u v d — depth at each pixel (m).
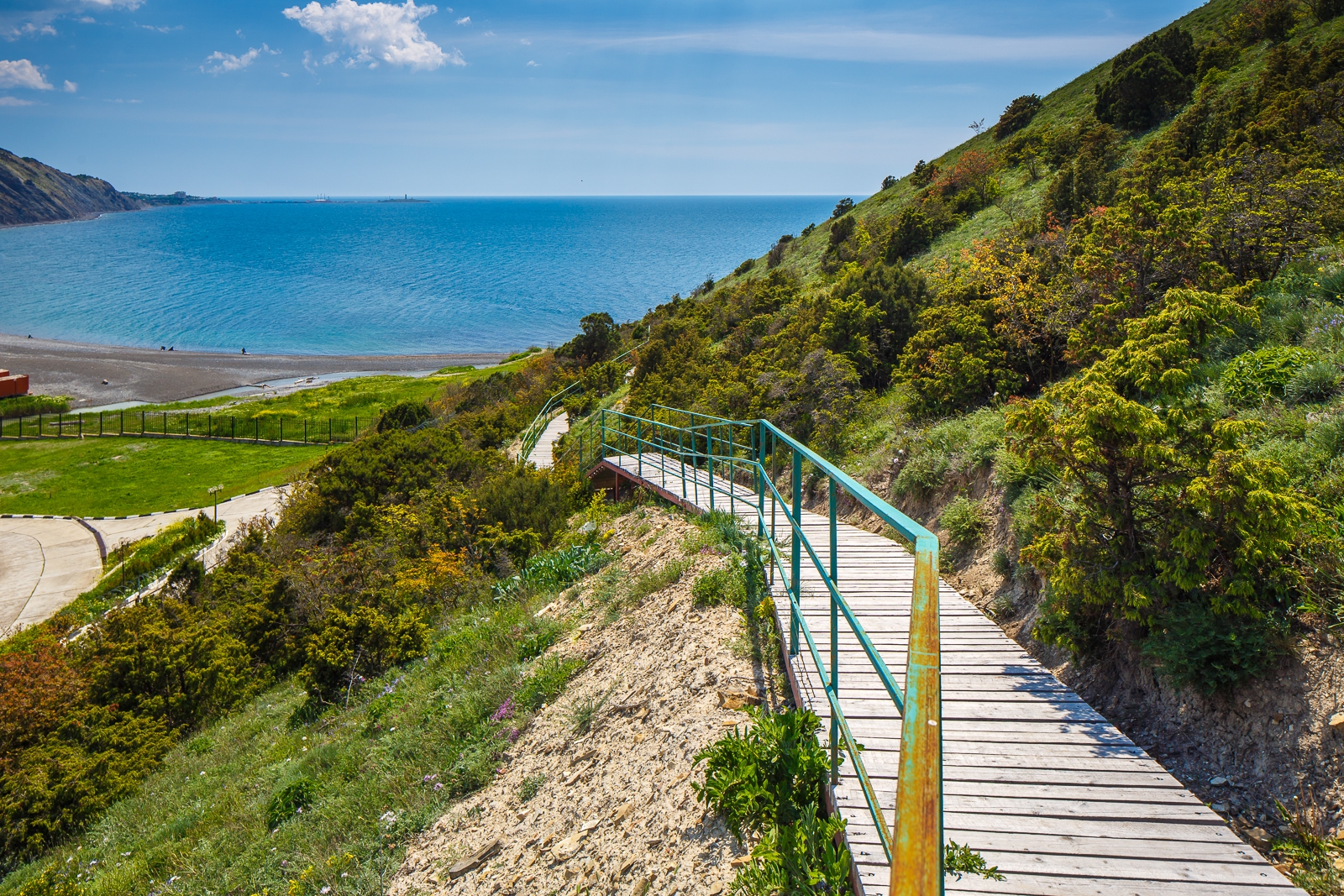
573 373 37.69
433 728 7.14
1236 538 3.97
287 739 9.20
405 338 98.06
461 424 27.88
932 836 1.29
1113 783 3.49
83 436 48.09
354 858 5.56
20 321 109.88
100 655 12.91
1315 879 2.91
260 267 189.38
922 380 10.59
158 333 99.88
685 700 5.06
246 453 44.75
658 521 10.17
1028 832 3.16
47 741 10.46
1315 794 3.29
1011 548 6.26
